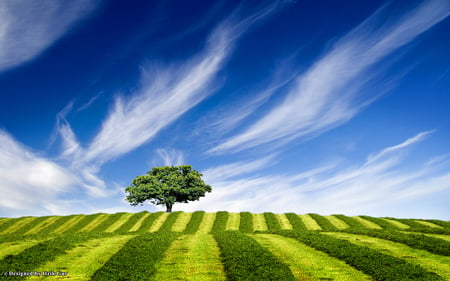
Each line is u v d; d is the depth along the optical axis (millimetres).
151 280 19359
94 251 26469
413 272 19047
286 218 64812
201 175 87562
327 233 38531
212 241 32750
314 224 59406
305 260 23469
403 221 58375
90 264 22438
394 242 29953
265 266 21000
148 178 83375
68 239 30766
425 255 24172
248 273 19609
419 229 38719
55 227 62312
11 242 30047
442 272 19859
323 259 23781
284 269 20422
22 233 59281
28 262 21719
